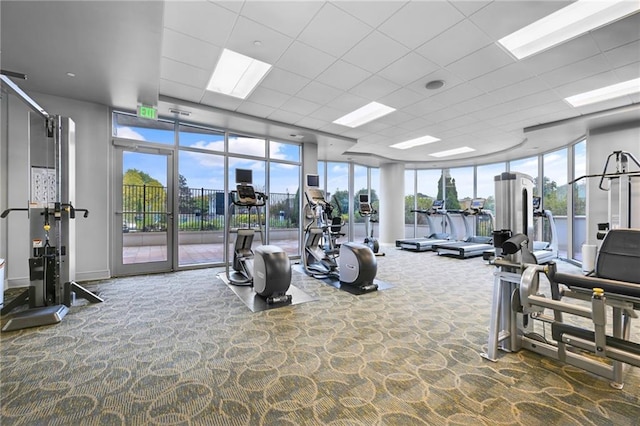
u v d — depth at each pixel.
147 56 3.06
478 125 5.90
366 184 11.00
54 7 2.29
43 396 1.79
